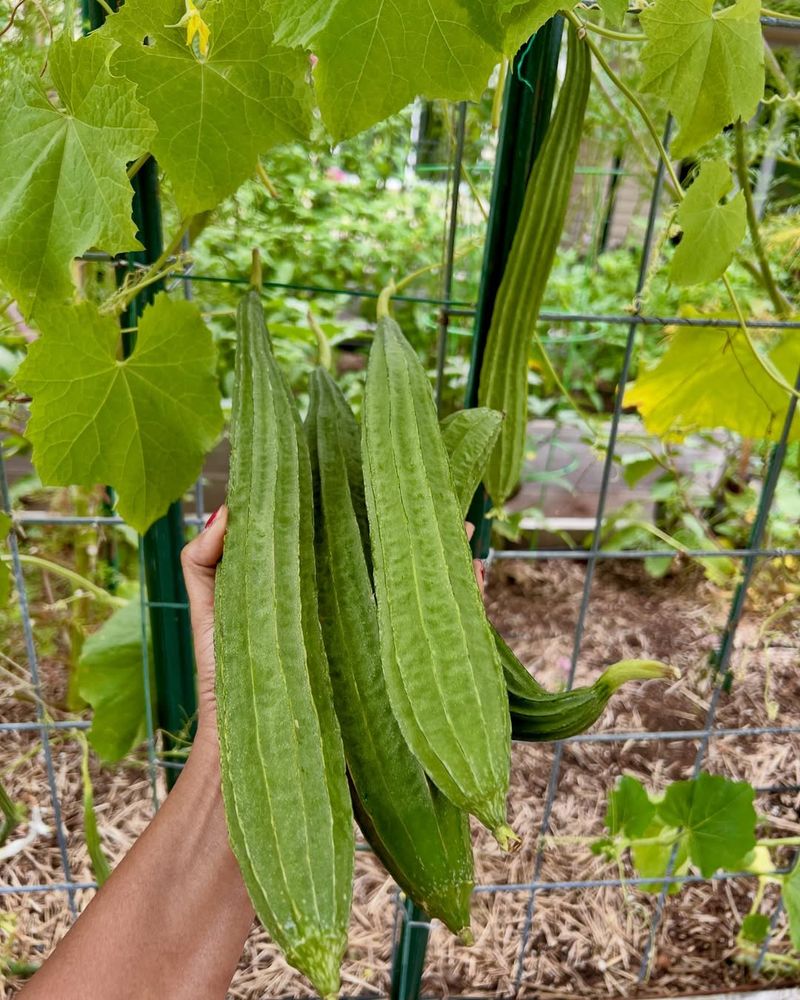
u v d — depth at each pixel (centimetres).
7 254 97
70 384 120
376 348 107
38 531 278
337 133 90
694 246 134
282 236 275
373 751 84
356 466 109
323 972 71
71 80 93
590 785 264
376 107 89
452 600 85
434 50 86
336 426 112
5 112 94
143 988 94
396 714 81
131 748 186
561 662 312
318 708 82
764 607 310
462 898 81
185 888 99
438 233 343
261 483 99
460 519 92
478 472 112
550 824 250
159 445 131
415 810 82
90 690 181
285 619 87
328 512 100
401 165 342
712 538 318
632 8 125
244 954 214
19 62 95
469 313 138
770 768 270
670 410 211
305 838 75
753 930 212
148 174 123
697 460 376
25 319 101
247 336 113
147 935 96
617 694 299
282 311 331
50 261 98
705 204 129
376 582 87
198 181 109
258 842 76
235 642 87
